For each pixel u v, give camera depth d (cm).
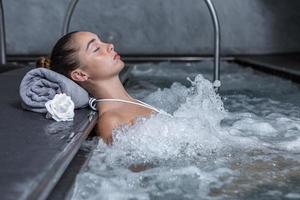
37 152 95
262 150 129
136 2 466
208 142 131
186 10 468
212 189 100
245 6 474
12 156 91
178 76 329
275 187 101
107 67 144
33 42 463
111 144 130
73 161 108
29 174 81
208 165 116
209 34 471
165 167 114
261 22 478
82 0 461
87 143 128
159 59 432
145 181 105
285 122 168
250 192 98
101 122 139
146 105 151
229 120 168
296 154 126
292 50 480
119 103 146
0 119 127
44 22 461
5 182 77
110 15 467
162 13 469
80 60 143
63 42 147
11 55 452
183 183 104
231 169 113
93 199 94
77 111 142
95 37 148
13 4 454
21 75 223
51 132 113
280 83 287
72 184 92
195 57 439
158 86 274
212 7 225
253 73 346
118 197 95
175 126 133
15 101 155
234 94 244
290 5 479
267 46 481
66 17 235
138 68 379
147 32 473
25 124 121
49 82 140
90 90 149
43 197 76
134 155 122
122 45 474
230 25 476
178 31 472
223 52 479
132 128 133
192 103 164
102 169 112
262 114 186
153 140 128
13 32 459
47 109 126
